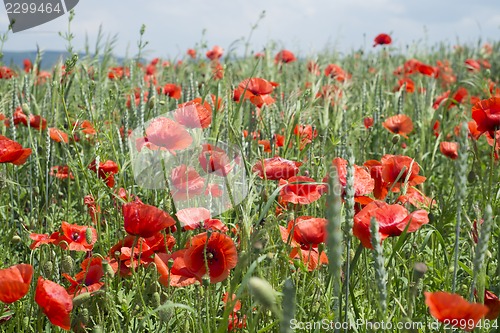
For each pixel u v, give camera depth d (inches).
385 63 381.1
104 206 149.4
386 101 255.4
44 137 200.4
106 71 220.2
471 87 337.7
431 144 218.7
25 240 146.6
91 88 149.7
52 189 175.2
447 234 142.7
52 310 84.1
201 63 320.8
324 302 99.0
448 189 197.2
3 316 102.5
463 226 135.2
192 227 107.3
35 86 245.8
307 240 97.3
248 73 283.3
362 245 90.7
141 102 180.9
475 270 78.6
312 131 159.8
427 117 227.1
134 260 109.0
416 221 87.4
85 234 114.0
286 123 147.9
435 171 221.3
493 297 92.1
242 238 103.8
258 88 169.3
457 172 80.4
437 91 317.7
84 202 149.9
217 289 114.8
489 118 128.6
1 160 121.6
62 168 178.7
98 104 189.6
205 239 93.7
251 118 184.5
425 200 127.5
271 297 62.7
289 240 95.8
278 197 123.0
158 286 103.3
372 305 106.0
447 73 368.5
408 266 119.0
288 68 336.5
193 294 116.2
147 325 106.8
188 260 94.2
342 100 211.3
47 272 107.2
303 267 96.2
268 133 165.5
